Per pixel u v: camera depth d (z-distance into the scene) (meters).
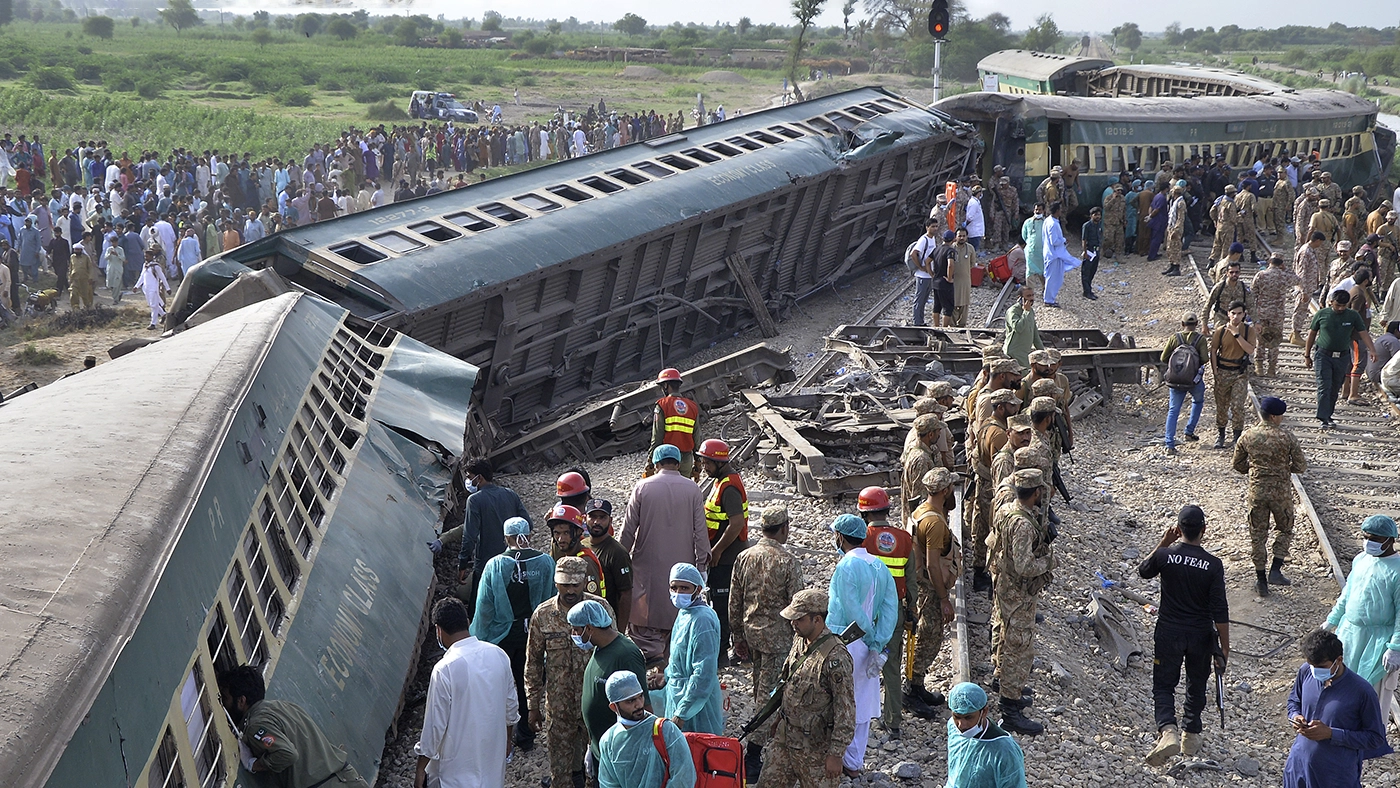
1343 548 12.26
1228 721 9.08
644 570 8.63
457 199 18.20
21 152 35.72
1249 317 17.34
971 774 5.83
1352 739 6.83
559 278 17.16
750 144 22.59
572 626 6.44
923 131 25.41
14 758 3.91
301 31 187.12
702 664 6.58
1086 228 23.16
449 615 6.42
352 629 7.75
